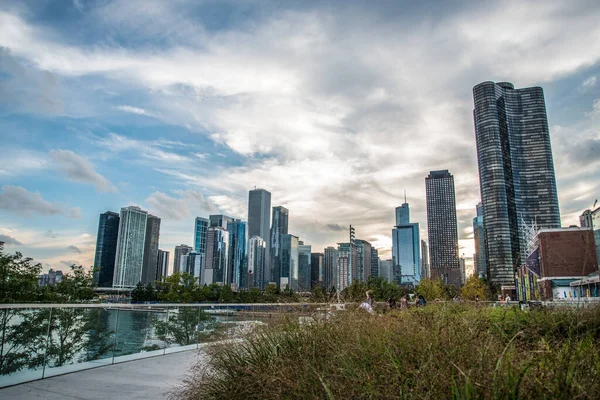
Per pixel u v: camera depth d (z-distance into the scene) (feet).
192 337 34.30
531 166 641.40
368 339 12.73
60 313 23.40
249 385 12.76
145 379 21.59
